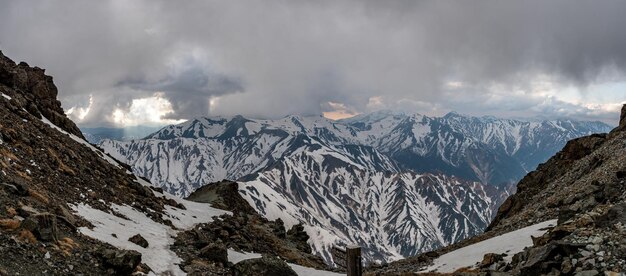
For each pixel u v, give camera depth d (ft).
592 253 74.23
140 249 115.03
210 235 188.96
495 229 198.70
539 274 75.66
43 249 80.89
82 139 249.34
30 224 83.05
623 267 68.33
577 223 92.84
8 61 240.32
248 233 234.99
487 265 110.42
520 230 148.97
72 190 138.10
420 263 170.50
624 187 124.36
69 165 161.38
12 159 124.06
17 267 70.23
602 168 184.55
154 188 252.21
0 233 77.51
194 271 114.32
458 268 123.34
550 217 162.20
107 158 244.42
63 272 77.82
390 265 195.11
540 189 275.59
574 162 267.18
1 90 196.85
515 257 95.91
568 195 177.47
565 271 73.00
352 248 65.51
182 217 203.72
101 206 142.61
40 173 130.62
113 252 91.15
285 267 109.60
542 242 94.84
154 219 169.48
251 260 108.58
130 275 91.76
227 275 120.26
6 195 93.81
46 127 186.29
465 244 191.42
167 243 133.69
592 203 122.52
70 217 108.27
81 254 88.69
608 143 232.32
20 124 160.86
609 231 79.25
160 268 107.45
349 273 65.62
